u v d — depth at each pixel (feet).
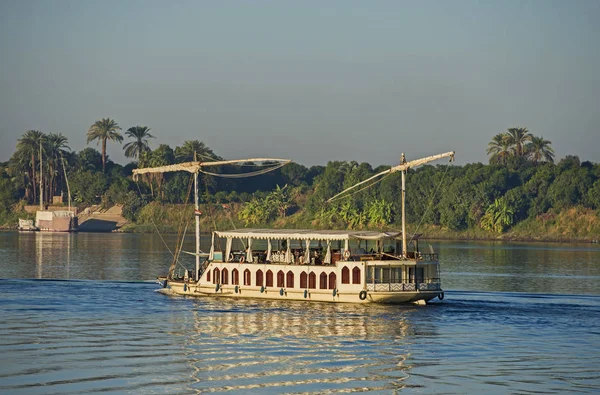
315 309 390.83
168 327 347.77
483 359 291.79
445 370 276.62
